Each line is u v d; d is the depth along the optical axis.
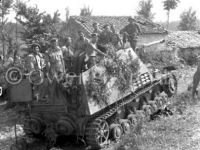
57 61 10.80
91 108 10.21
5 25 21.92
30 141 11.52
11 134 12.38
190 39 37.47
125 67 11.80
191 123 11.56
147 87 13.70
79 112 10.33
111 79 11.15
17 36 20.19
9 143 11.39
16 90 10.38
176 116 12.73
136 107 13.30
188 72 25.45
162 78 15.09
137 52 15.55
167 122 11.74
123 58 12.12
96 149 10.66
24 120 11.38
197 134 10.44
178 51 33.84
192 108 13.54
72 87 10.22
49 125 10.82
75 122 10.51
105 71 10.98
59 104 10.54
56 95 10.41
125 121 11.97
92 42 11.59
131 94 12.55
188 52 34.03
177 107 13.73
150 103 14.05
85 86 10.18
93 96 10.36
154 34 33.44
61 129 10.61
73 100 10.28
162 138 10.23
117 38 13.00
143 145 9.85
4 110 15.27
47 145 10.91
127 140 10.41
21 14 19.33
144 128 11.37
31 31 19.28
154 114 12.98
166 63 16.80
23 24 19.53
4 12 21.91
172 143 9.84
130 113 12.59
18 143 11.00
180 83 20.86
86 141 10.83
